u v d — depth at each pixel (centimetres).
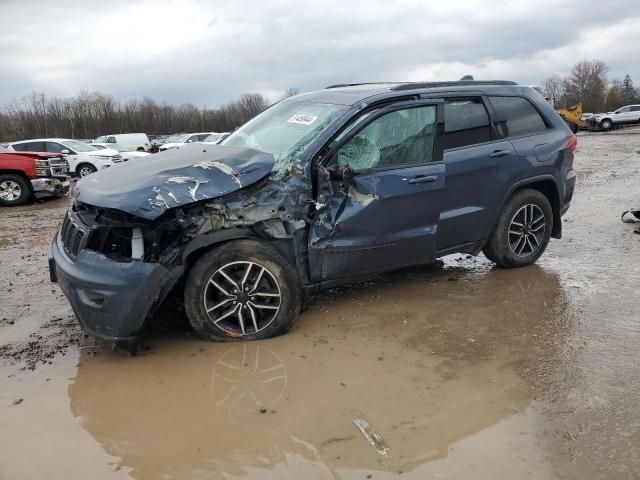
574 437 270
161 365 355
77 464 260
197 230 359
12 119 6119
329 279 412
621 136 3042
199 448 269
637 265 538
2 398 320
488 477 244
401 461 255
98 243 356
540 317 418
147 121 6750
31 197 1289
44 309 465
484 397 308
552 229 552
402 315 429
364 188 408
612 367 336
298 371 342
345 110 420
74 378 342
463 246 482
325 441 271
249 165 380
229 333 383
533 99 529
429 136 446
